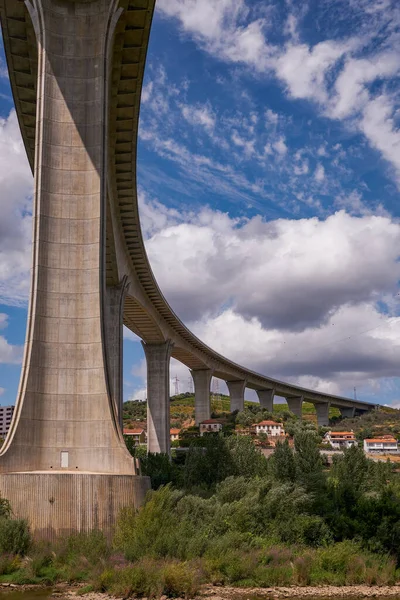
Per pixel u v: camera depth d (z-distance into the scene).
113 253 57.19
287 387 181.12
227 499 38.53
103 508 32.28
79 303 37.03
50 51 39.12
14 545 29.59
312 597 27.48
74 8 39.88
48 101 38.69
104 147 38.88
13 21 40.25
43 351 36.19
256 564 30.48
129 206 56.81
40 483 32.19
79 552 29.55
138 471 35.00
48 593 25.55
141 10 39.53
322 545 35.31
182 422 181.12
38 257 36.84
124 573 26.30
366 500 38.47
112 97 44.78
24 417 35.00
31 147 49.00
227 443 52.59
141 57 42.44
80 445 35.59
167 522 31.62
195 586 26.61
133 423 164.62
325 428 158.00
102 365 36.25
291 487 38.66
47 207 37.62
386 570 31.38
